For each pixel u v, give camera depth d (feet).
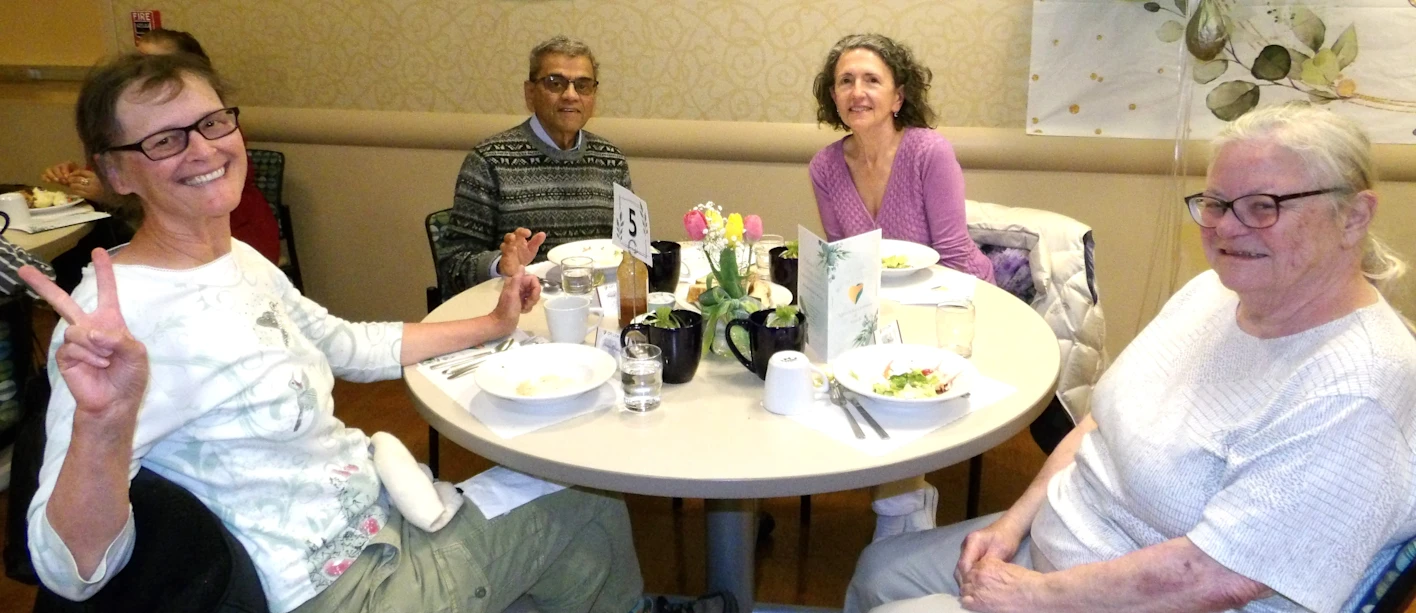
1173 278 10.14
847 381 4.74
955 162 7.68
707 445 4.33
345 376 5.41
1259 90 9.37
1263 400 3.70
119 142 3.98
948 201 7.58
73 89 12.52
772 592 7.31
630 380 4.60
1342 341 3.52
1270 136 3.64
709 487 4.04
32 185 12.48
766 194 10.83
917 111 8.01
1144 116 9.69
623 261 5.73
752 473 4.06
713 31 10.36
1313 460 3.40
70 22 12.44
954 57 10.00
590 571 5.10
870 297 5.31
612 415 4.65
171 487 3.89
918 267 6.65
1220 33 8.91
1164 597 3.69
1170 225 10.00
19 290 7.18
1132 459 4.03
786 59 10.30
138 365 3.32
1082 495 4.43
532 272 7.02
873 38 7.72
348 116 11.41
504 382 4.84
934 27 9.93
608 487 4.14
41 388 4.12
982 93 10.07
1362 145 3.57
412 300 12.19
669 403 4.81
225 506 4.14
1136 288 10.36
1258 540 3.47
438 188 11.59
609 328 5.86
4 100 12.24
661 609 5.85
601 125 10.83
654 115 10.80
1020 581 4.18
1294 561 3.42
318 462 4.44
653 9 10.40
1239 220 3.67
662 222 11.19
